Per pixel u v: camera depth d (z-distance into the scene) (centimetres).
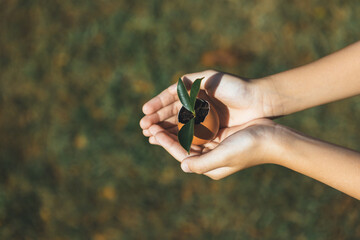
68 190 100
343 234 95
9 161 102
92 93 108
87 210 98
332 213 96
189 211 98
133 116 105
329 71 77
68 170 101
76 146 103
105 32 114
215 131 78
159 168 101
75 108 107
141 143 102
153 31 114
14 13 117
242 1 116
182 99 75
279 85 79
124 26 114
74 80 110
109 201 99
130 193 99
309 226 95
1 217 97
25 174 101
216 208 98
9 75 111
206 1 117
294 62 110
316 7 115
